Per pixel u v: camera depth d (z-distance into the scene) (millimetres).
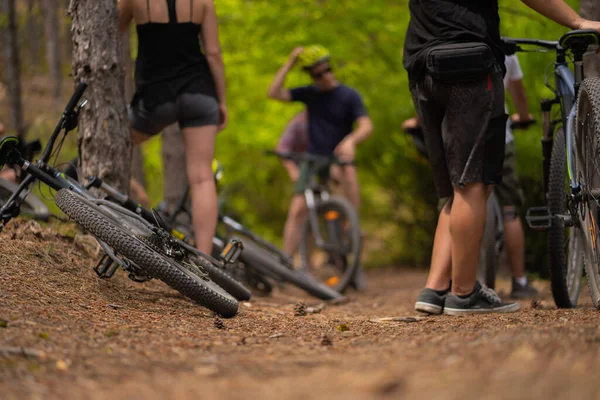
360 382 2721
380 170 15703
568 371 2693
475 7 5270
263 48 14305
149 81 6492
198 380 2971
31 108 15484
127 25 6750
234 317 5383
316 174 10891
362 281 10148
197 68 6527
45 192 6863
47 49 16078
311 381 2832
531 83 10969
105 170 6555
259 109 16844
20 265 5301
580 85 4938
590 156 4840
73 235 6270
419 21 5438
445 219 5867
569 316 4770
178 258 5445
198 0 6438
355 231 9938
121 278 5945
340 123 11039
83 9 6555
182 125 6566
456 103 5152
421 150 7238
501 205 7938
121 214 5438
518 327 4215
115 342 3850
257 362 3361
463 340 3654
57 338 3773
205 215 6504
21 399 2732
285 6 13500
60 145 5703
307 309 6516
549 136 5918
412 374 2787
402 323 5180
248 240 10531
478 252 5555
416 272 14406
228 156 18156
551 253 5555
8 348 3371
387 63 14516
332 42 13797
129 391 2809
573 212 5211
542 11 5312
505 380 2605
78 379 3008
